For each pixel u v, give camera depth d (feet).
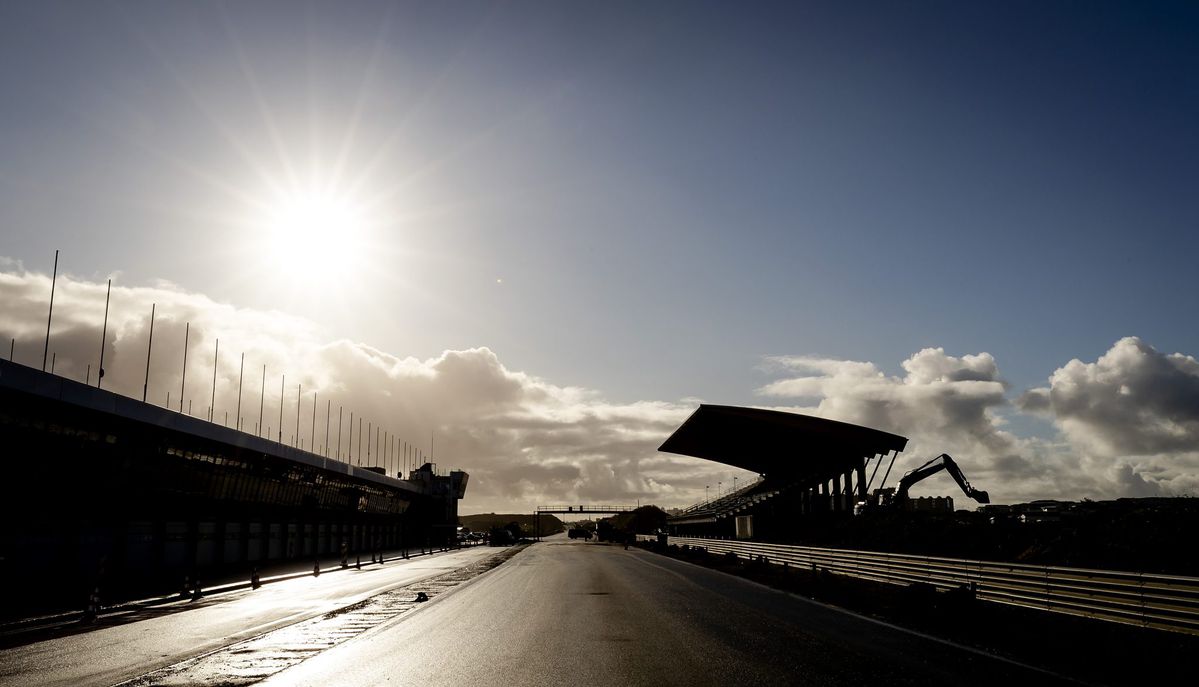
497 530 415.03
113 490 128.26
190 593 102.06
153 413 131.95
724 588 101.76
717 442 253.24
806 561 125.18
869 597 82.43
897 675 39.93
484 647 51.85
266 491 190.29
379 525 332.80
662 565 169.78
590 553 260.62
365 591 108.06
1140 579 53.16
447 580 128.36
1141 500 114.42
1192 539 90.84
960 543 128.06
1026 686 36.91
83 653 52.47
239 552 184.85
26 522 110.73
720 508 313.12
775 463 278.67
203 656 50.21
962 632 56.49
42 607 84.58
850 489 219.61
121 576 132.57
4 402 100.63
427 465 432.25
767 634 56.18
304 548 233.35
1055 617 59.52
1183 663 41.52
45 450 110.73
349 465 248.32
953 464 198.49
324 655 49.78
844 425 197.77
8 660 49.73
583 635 57.06
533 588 105.60
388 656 48.83
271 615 77.25
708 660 45.01
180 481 148.05
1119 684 37.27
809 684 37.78
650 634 56.95
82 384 113.80
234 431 160.97
